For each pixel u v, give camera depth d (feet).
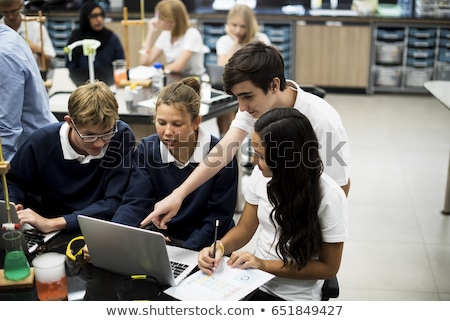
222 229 6.72
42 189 7.23
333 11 22.34
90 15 14.82
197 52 14.47
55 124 7.07
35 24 14.78
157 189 7.00
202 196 6.73
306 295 6.15
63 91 12.00
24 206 7.16
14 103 7.43
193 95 6.38
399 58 22.08
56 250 6.17
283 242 5.83
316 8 22.76
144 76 12.69
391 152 16.28
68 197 7.11
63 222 6.51
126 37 13.34
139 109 10.82
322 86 22.59
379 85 22.53
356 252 10.96
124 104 11.15
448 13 21.25
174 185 6.90
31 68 7.75
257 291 6.29
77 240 6.37
